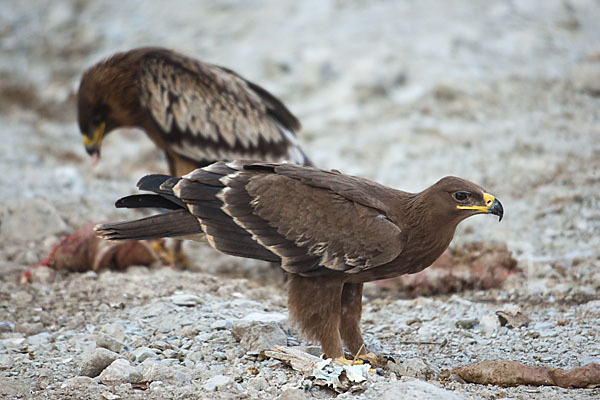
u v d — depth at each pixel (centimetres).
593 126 1711
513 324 905
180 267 1251
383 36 2428
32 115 2189
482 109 1894
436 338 892
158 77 1200
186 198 762
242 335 845
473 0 2688
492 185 1454
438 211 723
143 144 1909
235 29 2656
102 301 1024
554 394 700
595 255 1142
